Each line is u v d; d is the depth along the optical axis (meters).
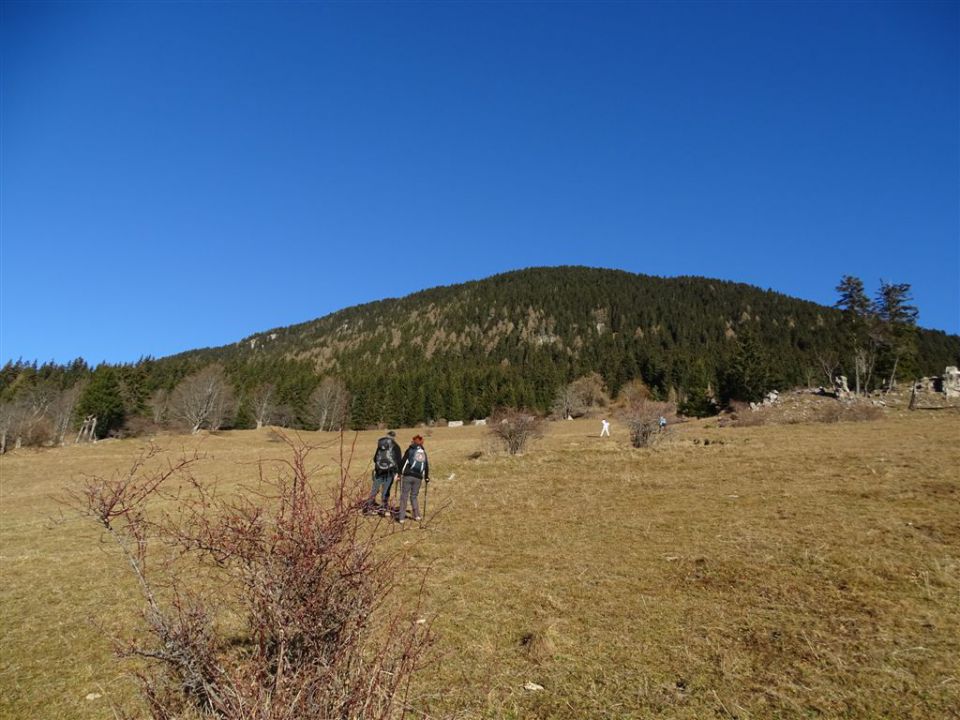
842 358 77.12
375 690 2.77
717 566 6.59
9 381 87.62
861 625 4.84
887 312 54.19
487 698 3.99
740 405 54.56
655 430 21.91
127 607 6.57
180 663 3.18
